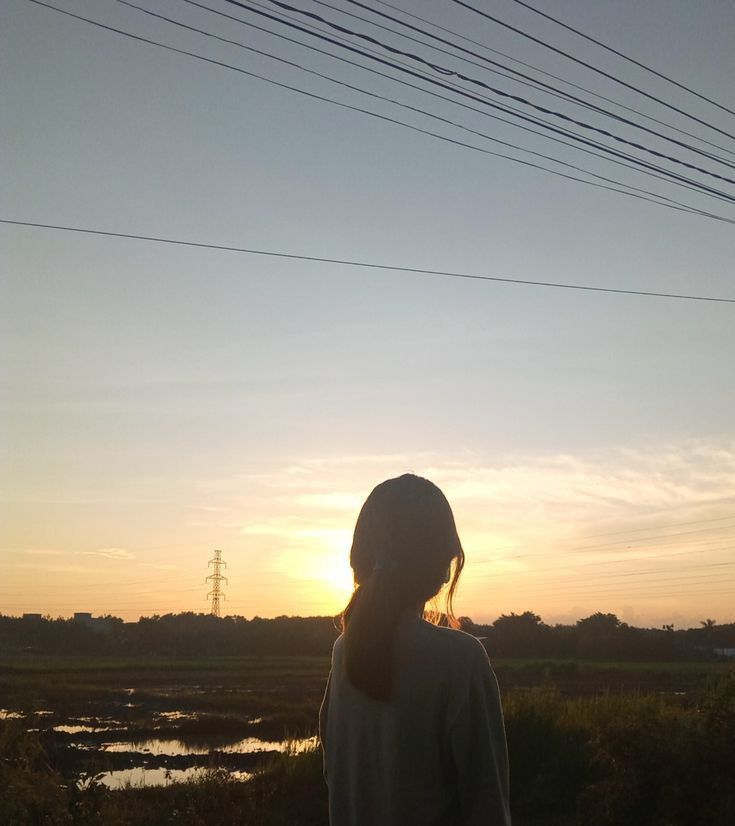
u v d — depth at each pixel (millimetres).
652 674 65312
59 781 6703
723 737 8234
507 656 100375
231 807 12023
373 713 2059
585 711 14258
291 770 14344
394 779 1968
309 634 129125
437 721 1965
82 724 37812
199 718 37375
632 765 8578
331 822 2184
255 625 133875
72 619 143375
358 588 2174
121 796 12500
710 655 99000
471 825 1913
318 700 49000
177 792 13312
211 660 107688
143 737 33344
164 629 135875
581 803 9242
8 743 6520
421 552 2133
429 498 2211
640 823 8406
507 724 12734
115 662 99250
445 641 2012
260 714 42281
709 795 7973
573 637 100625
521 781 11680
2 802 6055
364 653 2012
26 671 77938
